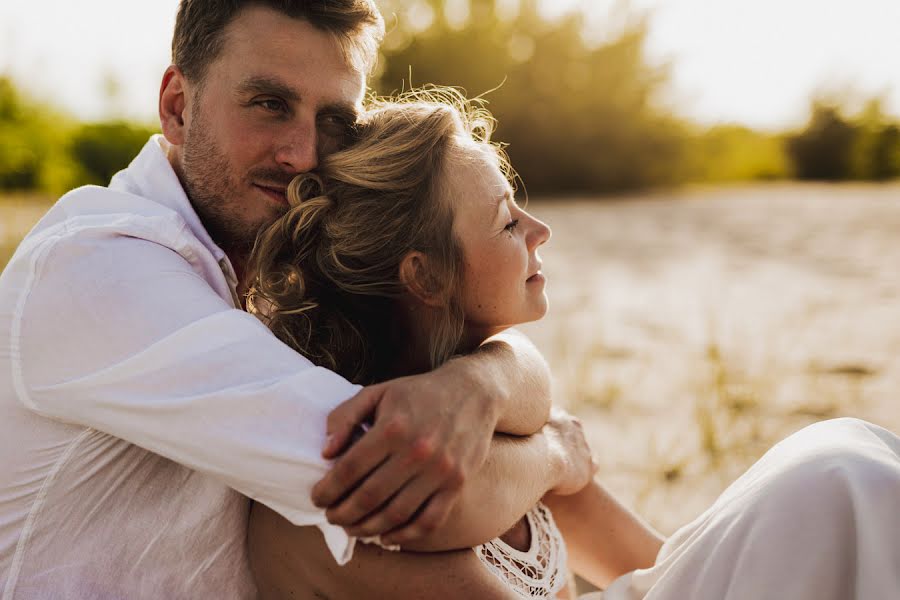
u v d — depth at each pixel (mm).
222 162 1770
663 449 3436
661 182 22766
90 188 1617
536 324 5789
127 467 1442
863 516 1249
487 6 20906
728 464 3289
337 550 1214
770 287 7137
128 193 1608
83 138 15148
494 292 1579
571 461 1771
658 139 22406
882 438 1449
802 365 4578
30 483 1438
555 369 4566
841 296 6676
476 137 1813
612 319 5926
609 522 1859
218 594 1492
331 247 1619
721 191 21875
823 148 26422
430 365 1659
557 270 8242
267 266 1676
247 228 1801
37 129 14781
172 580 1466
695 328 5598
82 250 1405
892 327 5492
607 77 21672
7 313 1420
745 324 5688
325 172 1676
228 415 1270
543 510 1723
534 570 1582
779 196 19547
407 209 1579
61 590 1427
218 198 1795
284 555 1421
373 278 1613
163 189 1732
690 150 23734
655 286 7301
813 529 1274
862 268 8047
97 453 1429
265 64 1713
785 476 1329
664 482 3150
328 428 1236
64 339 1375
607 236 11273
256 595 1522
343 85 1775
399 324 1678
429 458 1162
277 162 1736
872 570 1227
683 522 2830
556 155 21812
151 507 1453
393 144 1590
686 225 12648
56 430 1437
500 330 1675
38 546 1436
